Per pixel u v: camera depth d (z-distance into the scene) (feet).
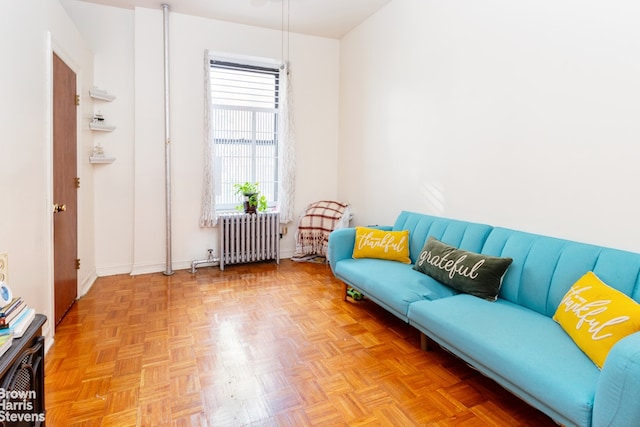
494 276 6.97
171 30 12.68
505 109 7.99
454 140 9.45
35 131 6.95
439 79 9.89
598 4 6.18
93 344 7.57
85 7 11.81
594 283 5.40
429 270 8.11
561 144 6.87
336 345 7.64
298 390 6.06
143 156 12.65
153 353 7.22
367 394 5.97
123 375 6.43
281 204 14.78
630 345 3.67
